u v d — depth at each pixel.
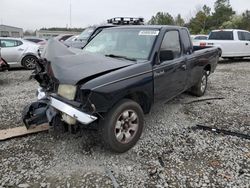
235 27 46.81
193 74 5.55
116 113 3.38
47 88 3.74
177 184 2.95
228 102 6.02
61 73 3.39
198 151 3.66
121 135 3.52
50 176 3.05
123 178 3.04
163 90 4.30
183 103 5.79
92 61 3.65
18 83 7.99
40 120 3.75
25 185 2.88
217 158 3.48
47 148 3.67
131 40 4.42
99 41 4.85
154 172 3.15
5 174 3.07
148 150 3.67
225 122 4.75
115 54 4.32
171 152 3.62
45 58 3.72
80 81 3.19
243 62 14.07
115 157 3.48
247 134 4.24
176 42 4.81
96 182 2.96
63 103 3.29
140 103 4.03
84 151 3.61
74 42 9.49
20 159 3.39
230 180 3.02
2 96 6.30
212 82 8.34
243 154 3.59
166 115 5.04
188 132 4.27
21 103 5.66
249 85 7.95
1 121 4.59
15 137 3.95
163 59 4.13
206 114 5.16
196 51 5.82
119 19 9.14
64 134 4.07
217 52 6.91
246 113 5.27
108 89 3.23
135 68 3.66
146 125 4.52
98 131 3.46
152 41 4.21
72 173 3.11
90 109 3.16
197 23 56.03
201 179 3.04
